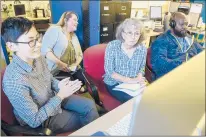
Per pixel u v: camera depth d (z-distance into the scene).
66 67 2.10
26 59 1.08
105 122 0.90
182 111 0.46
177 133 0.47
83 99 1.37
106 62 1.57
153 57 1.80
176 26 1.76
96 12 2.56
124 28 1.48
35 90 1.11
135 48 1.55
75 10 2.55
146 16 3.81
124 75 1.59
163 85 0.43
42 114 1.06
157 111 0.44
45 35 2.10
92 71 1.68
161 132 0.46
